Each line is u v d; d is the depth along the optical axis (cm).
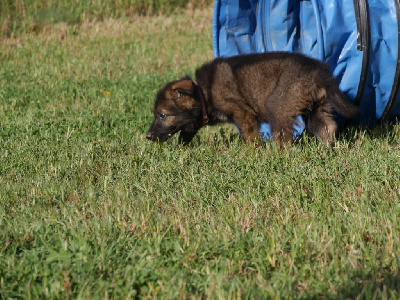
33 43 516
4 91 376
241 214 245
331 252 228
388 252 227
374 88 295
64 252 229
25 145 298
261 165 272
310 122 285
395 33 289
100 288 221
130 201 255
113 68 427
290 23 323
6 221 246
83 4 610
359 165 267
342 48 297
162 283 222
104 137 306
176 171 272
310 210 248
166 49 486
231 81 290
